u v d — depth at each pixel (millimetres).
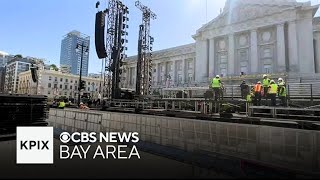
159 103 19766
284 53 49656
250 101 12961
